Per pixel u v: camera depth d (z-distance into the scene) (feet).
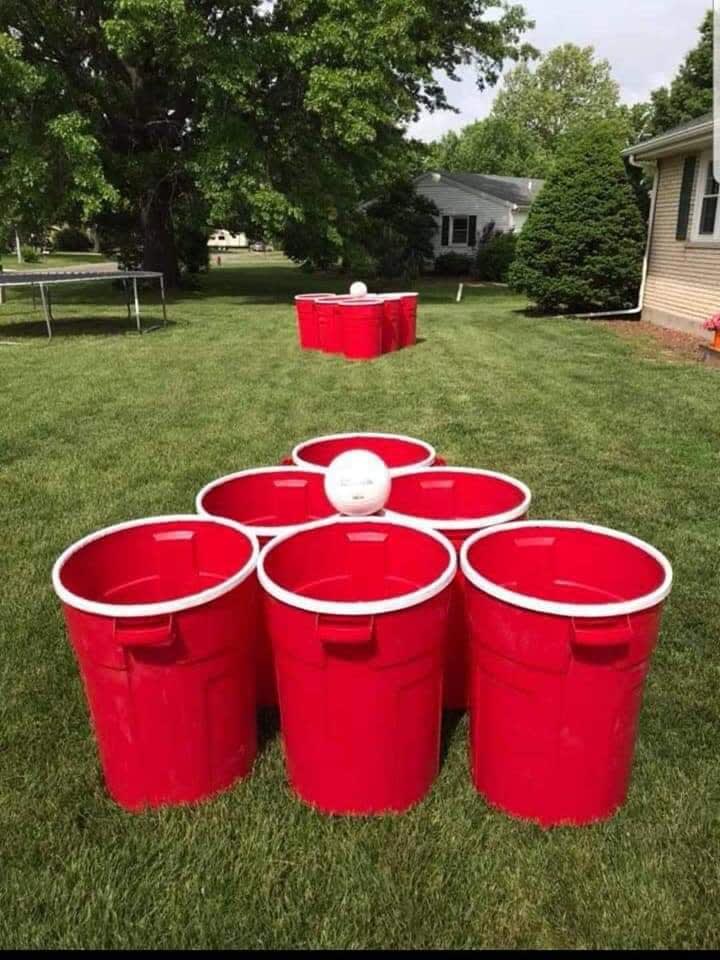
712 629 9.29
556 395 22.00
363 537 6.65
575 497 13.75
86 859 5.89
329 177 50.14
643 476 14.96
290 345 31.42
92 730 7.46
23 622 9.53
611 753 5.96
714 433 17.97
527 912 5.43
